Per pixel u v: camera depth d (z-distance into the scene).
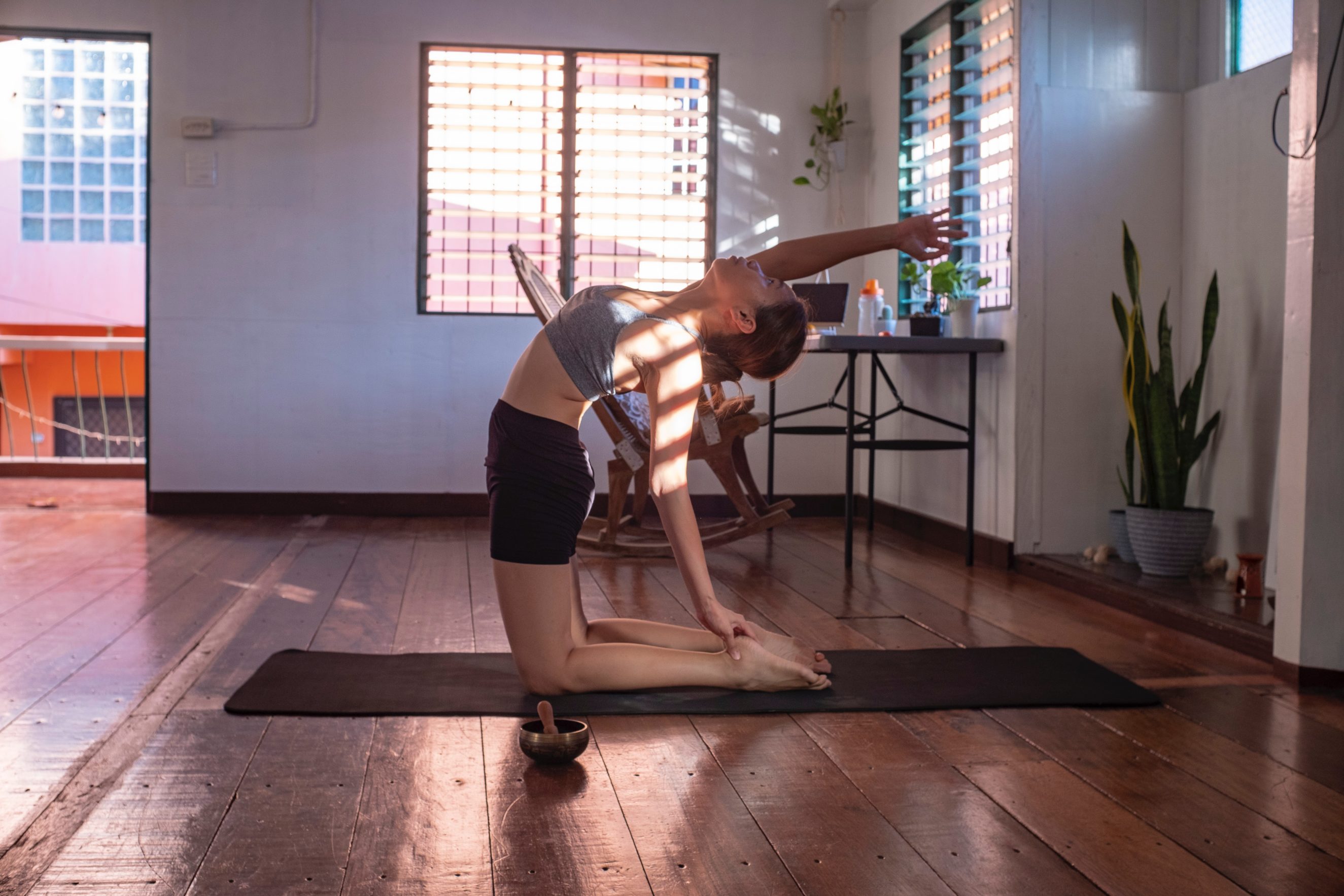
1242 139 3.73
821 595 3.62
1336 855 1.67
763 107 5.56
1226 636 2.95
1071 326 4.07
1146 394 3.64
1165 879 1.58
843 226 5.62
